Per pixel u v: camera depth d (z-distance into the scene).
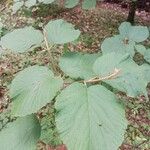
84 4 0.66
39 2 0.54
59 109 0.22
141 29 0.34
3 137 0.25
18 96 0.24
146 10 2.72
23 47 0.29
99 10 2.40
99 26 2.11
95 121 0.21
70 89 0.23
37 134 0.25
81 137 0.20
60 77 0.24
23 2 0.56
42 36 0.30
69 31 0.29
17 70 1.41
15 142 0.25
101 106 0.22
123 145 1.11
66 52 0.29
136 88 0.25
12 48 0.29
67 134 0.21
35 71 0.25
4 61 1.46
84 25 2.09
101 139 0.20
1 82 1.32
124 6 2.64
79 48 1.73
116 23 2.20
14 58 1.48
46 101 0.23
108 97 0.23
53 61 0.29
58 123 0.21
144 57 0.34
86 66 0.27
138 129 1.21
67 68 0.27
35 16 1.97
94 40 1.87
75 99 0.22
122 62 0.26
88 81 0.25
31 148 0.24
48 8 2.09
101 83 0.26
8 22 1.72
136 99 1.35
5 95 1.23
